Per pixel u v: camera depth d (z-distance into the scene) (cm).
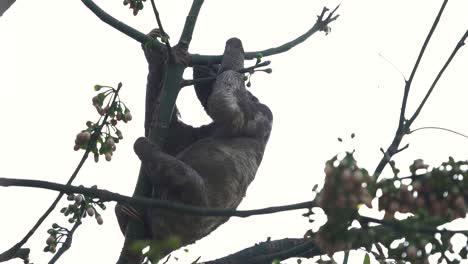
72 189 884
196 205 1338
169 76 1281
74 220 1092
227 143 1451
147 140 1312
